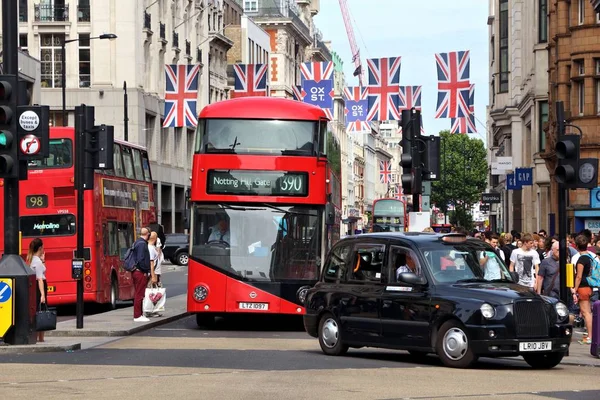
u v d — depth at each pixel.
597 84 48.94
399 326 18.88
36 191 32.94
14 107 20.58
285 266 27.16
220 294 27.08
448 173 191.75
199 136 27.52
